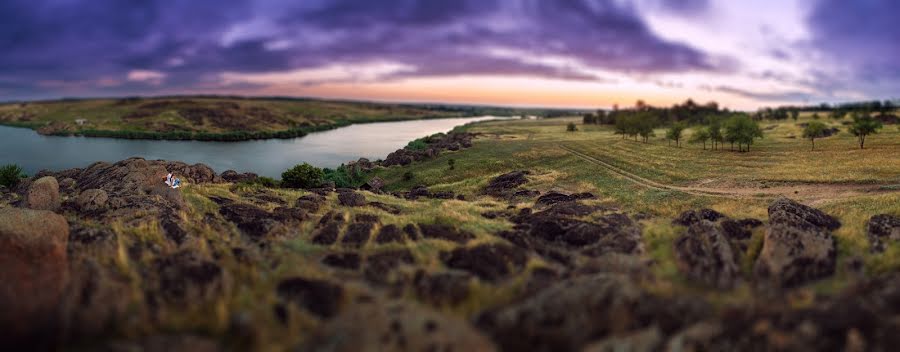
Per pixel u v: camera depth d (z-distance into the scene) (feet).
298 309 43.68
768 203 109.70
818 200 108.58
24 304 39.34
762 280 51.55
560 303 39.37
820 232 59.77
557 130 512.22
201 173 165.17
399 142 533.96
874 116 419.95
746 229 71.92
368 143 522.47
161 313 41.81
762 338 33.91
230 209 91.50
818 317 34.83
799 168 166.61
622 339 34.99
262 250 67.26
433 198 151.33
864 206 90.63
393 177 239.09
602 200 127.65
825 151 213.87
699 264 53.52
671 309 38.63
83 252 56.90
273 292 48.32
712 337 34.65
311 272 56.34
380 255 63.21
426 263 60.75
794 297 44.34
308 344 35.06
